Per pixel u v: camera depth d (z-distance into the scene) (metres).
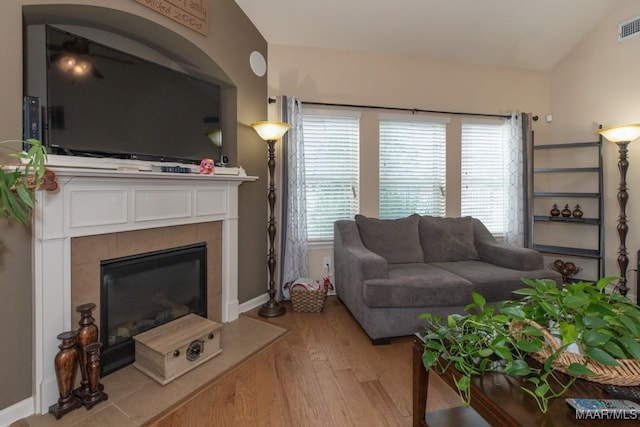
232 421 1.52
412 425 1.47
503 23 3.24
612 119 3.25
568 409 0.94
